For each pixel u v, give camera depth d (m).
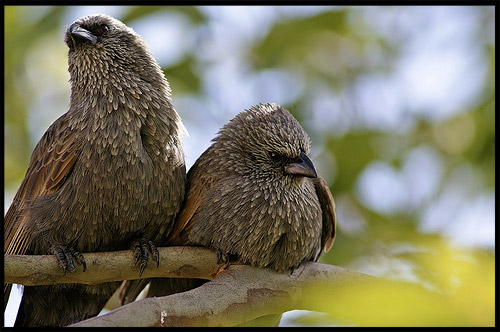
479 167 13.95
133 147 10.10
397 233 10.21
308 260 10.36
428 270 7.07
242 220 10.04
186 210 10.48
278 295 9.73
